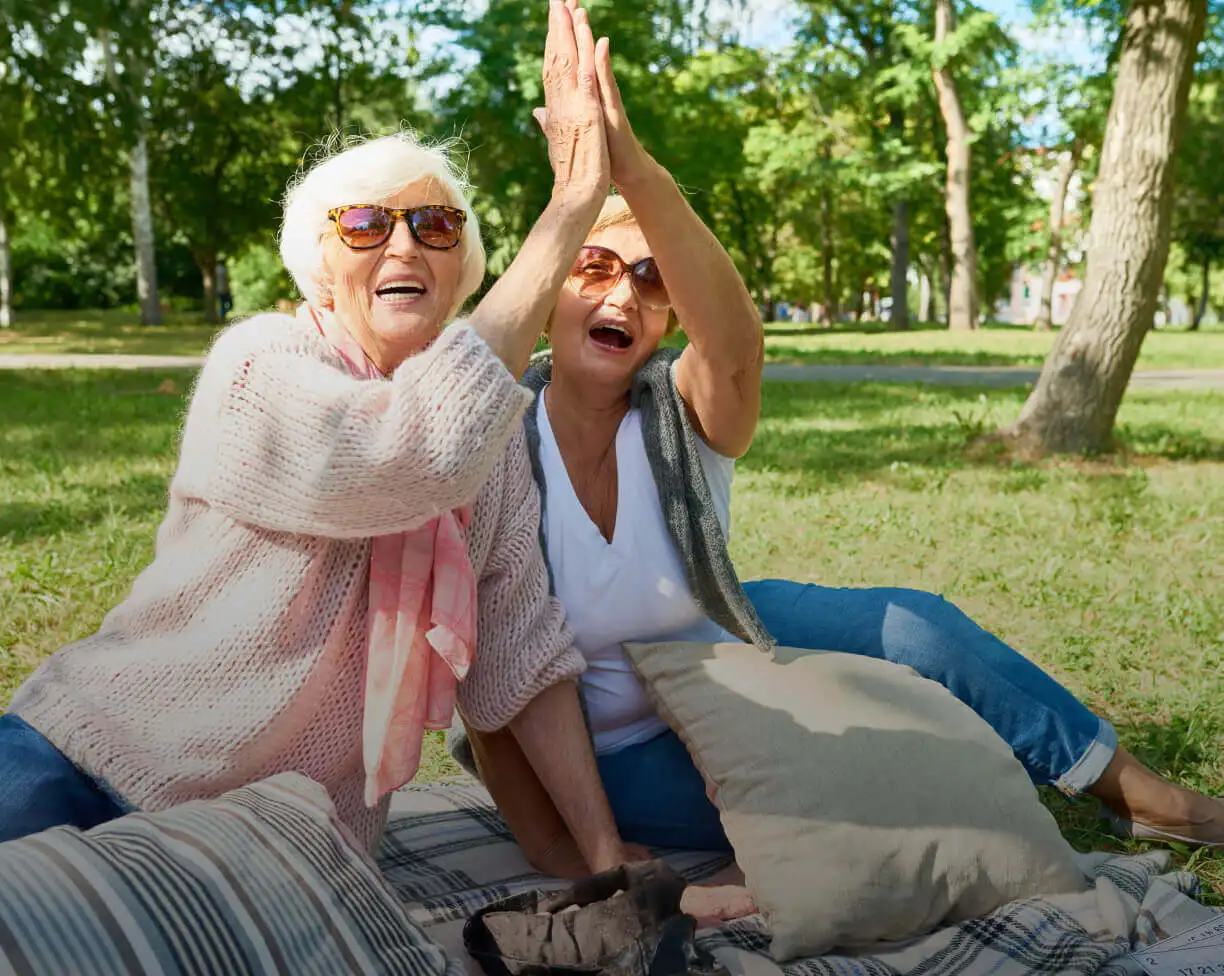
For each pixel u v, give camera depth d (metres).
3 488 7.98
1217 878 2.86
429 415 1.83
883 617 2.92
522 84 25.08
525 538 2.44
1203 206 40.34
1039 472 9.51
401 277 2.12
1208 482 9.09
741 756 2.52
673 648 2.72
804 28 36.50
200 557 2.02
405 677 2.09
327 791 2.19
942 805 2.47
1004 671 2.87
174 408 13.16
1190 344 33.94
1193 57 9.93
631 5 26.25
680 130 32.12
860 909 2.34
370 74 25.28
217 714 2.01
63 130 17.56
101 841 1.76
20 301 55.72
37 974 1.54
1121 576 6.11
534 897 2.24
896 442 11.16
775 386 17.83
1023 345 30.17
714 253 2.43
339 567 2.05
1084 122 35.47
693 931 2.11
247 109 25.38
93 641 2.12
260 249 47.50
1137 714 4.06
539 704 2.51
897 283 40.34
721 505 2.88
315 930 1.81
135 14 17.42
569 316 2.64
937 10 32.94
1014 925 2.39
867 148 36.88
